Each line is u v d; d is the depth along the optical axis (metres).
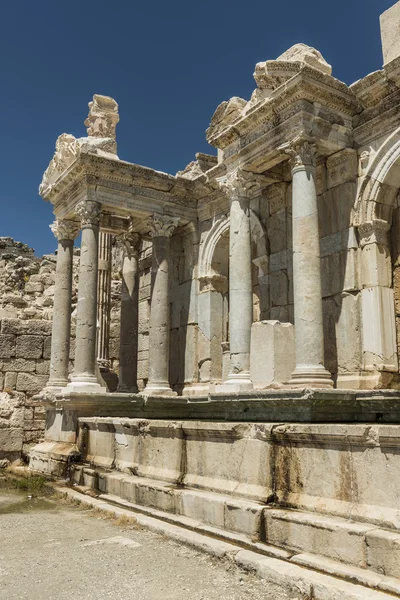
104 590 6.34
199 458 9.73
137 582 6.57
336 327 14.47
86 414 16.66
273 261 17.23
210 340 19.62
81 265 18.20
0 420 19.61
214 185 19.48
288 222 16.88
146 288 23.94
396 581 5.81
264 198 17.88
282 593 6.16
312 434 7.50
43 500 12.39
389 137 13.90
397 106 13.76
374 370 13.52
